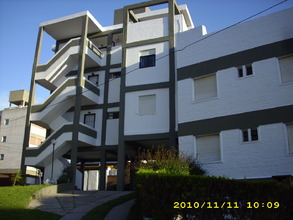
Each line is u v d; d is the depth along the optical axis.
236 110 16.23
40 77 25.86
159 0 23.33
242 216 9.02
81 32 26.08
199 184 9.61
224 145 16.17
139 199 11.40
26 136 24.70
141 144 22.86
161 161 14.33
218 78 17.23
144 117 21.38
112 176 33.00
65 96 24.44
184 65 18.72
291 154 14.27
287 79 15.27
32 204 14.67
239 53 16.84
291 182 13.21
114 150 25.08
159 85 21.47
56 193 19.03
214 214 9.27
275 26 16.03
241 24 17.11
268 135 15.01
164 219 9.88
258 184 9.09
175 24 22.61
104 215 12.84
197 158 16.89
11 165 43.72
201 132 17.06
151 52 22.53
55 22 27.00
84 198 17.06
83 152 26.38
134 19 25.72
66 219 12.14
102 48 30.23
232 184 9.30
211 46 17.97
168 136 20.39
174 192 9.89
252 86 16.03
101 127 25.53
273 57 15.74
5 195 14.60
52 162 22.61
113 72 26.73
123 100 22.16
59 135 23.64
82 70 24.77
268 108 15.32
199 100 17.64
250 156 15.29
